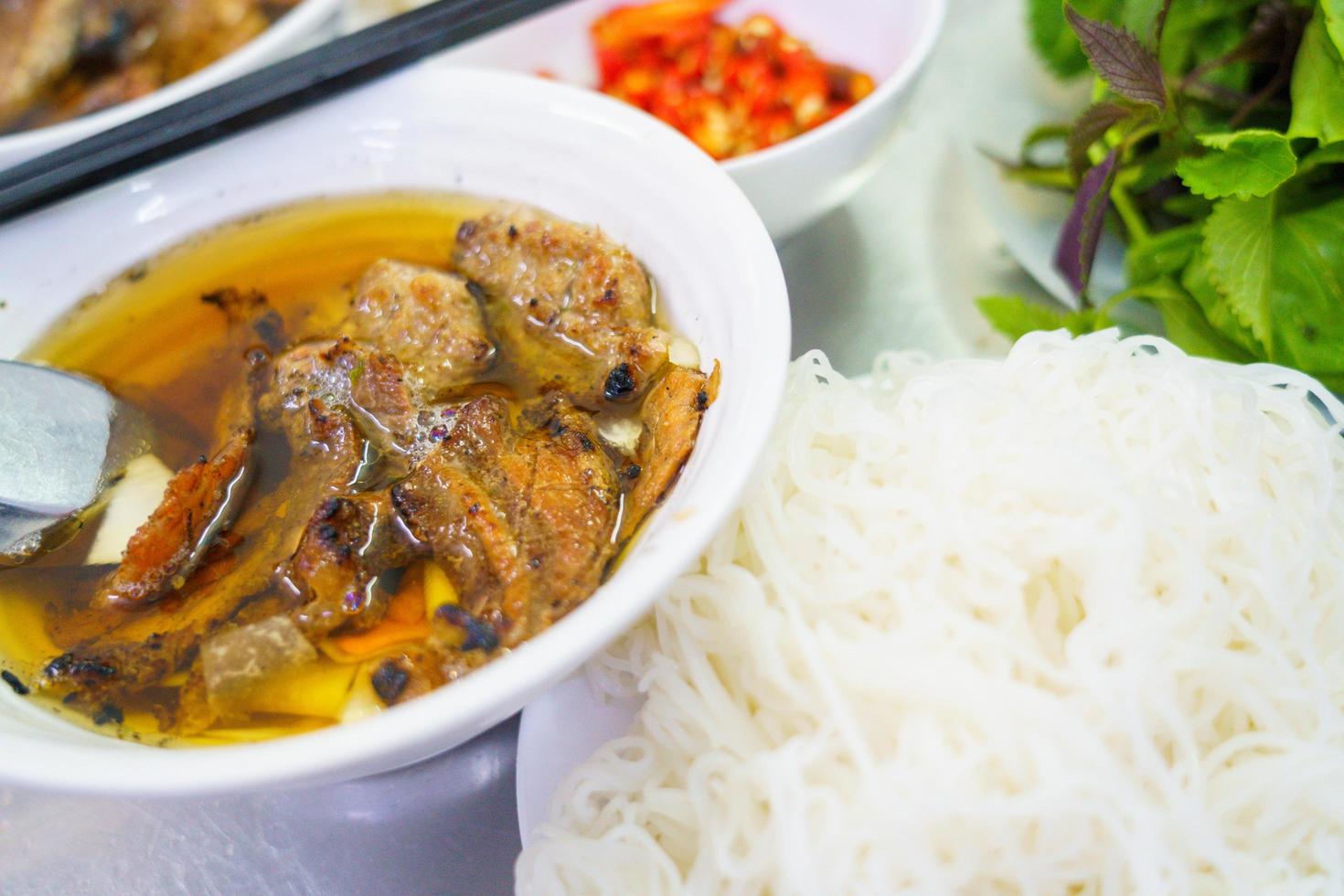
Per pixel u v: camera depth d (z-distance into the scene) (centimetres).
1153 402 40
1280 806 36
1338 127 43
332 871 40
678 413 38
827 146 46
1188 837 36
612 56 53
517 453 39
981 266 51
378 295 42
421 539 38
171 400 42
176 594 38
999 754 37
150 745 36
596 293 41
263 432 41
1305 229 44
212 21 54
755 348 37
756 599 38
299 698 37
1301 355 44
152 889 40
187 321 43
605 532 38
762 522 39
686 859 38
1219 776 37
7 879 40
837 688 38
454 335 41
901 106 47
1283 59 46
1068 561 39
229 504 40
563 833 38
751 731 39
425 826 41
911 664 37
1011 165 50
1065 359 41
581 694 40
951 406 40
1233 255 44
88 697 37
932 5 49
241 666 37
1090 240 45
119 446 41
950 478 39
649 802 38
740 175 45
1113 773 36
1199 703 38
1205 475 40
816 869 36
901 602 38
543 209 44
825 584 39
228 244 45
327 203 45
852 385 42
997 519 39
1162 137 46
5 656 38
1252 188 42
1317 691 37
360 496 39
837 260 51
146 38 54
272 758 33
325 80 44
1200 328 45
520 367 42
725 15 54
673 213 41
